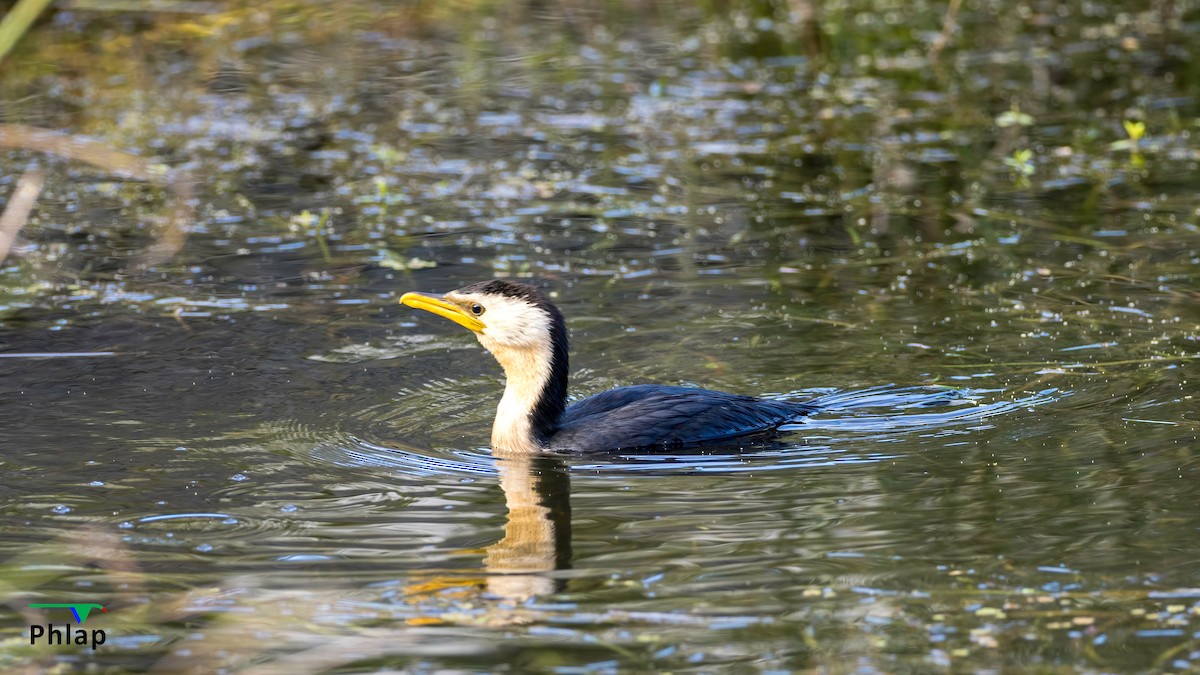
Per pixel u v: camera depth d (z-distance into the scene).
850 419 12.56
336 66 26.28
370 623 8.98
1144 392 12.70
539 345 12.23
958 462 11.50
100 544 10.17
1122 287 15.52
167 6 28.12
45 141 11.07
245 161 21.16
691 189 19.88
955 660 8.41
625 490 11.26
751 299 15.66
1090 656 8.41
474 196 19.69
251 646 8.71
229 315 15.38
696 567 9.72
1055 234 17.48
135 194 19.73
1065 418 12.26
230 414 12.79
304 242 17.86
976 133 22.05
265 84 25.09
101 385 13.41
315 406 13.04
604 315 15.30
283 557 9.99
